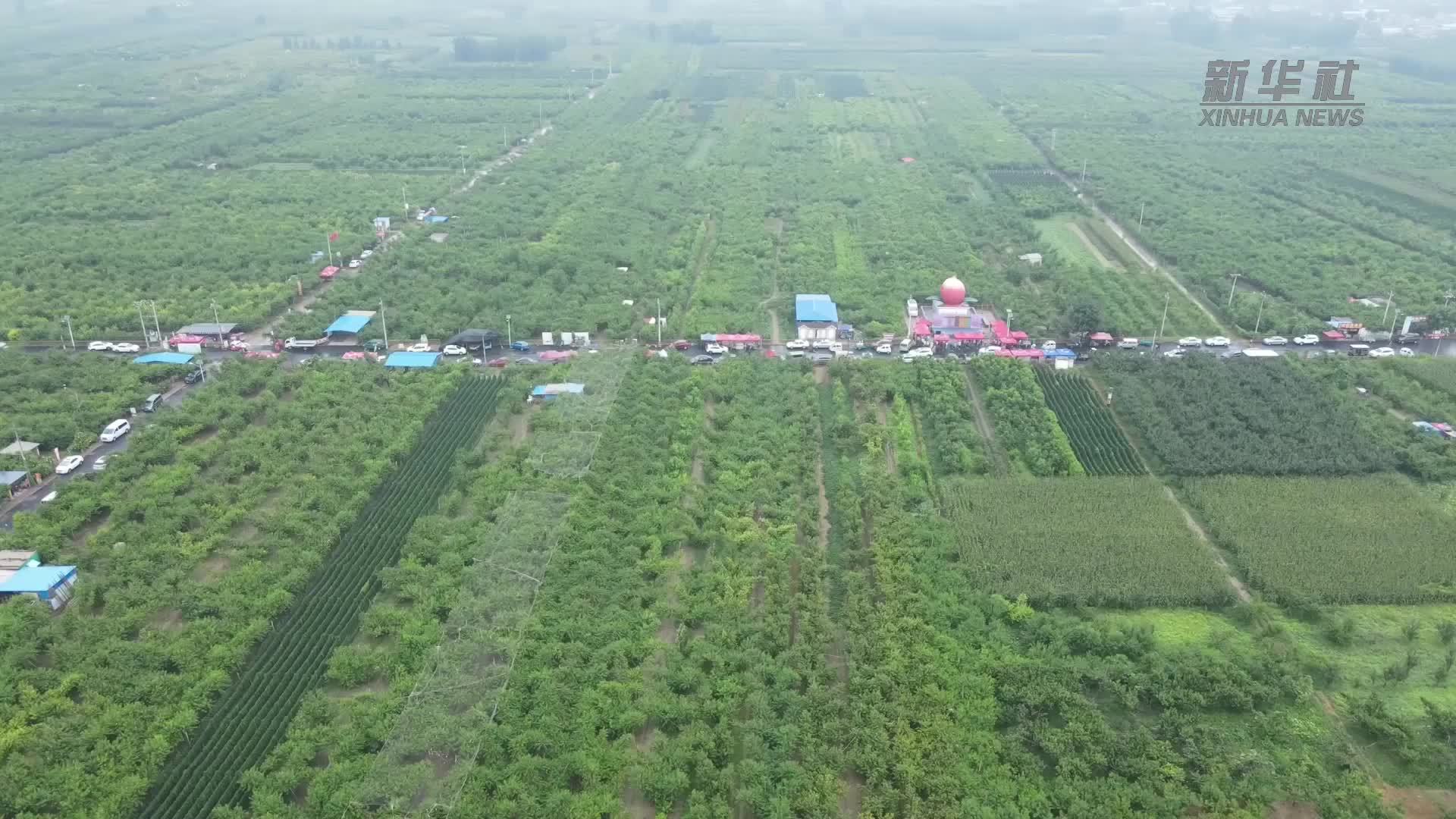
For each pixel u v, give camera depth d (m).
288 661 103.81
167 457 142.75
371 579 116.88
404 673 100.31
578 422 147.50
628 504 129.62
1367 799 87.31
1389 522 127.81
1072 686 100.19
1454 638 107.56
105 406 155.62
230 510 127.94
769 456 142.38
